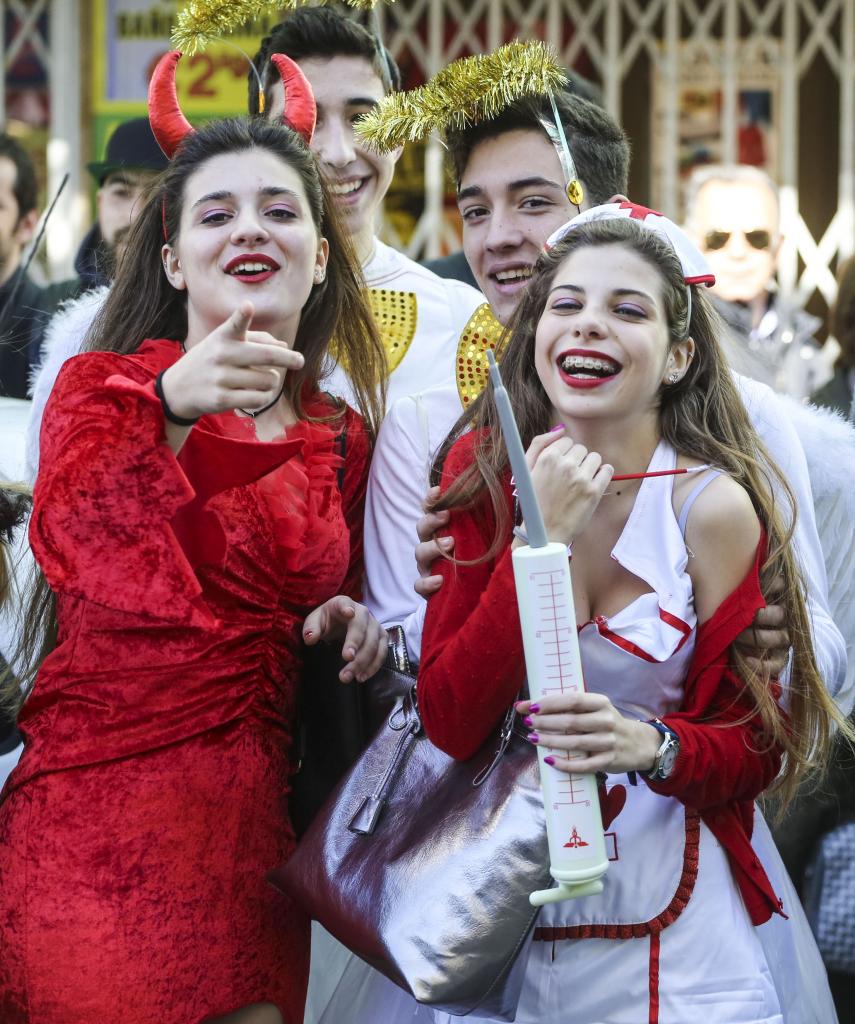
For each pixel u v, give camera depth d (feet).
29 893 9.33
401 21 24.59
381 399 11.34
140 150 15.37
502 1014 8.91
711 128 24.58
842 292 16.29
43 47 24.04
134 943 9.25
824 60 24.59
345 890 9.16
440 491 9.51
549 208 10.96
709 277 9.27
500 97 10.75
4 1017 9.44
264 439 10.19
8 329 14.73
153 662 9.44
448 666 8.84
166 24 23.80
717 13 24.56
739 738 9.00
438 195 24.53
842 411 16.05
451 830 9.01
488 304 11.52
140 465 8.62
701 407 9.43
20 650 10.64
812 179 24.64
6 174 17.12
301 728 10.32
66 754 9.43
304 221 9.93
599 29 24.71
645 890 9.05
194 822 9.43
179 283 10.18
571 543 9.02
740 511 9.09
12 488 10.73
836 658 10.25
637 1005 8.98
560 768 8.34
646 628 8.94
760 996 9.04
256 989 9.63
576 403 8.88
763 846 10.07
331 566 10.06
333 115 12.64
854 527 11.91
